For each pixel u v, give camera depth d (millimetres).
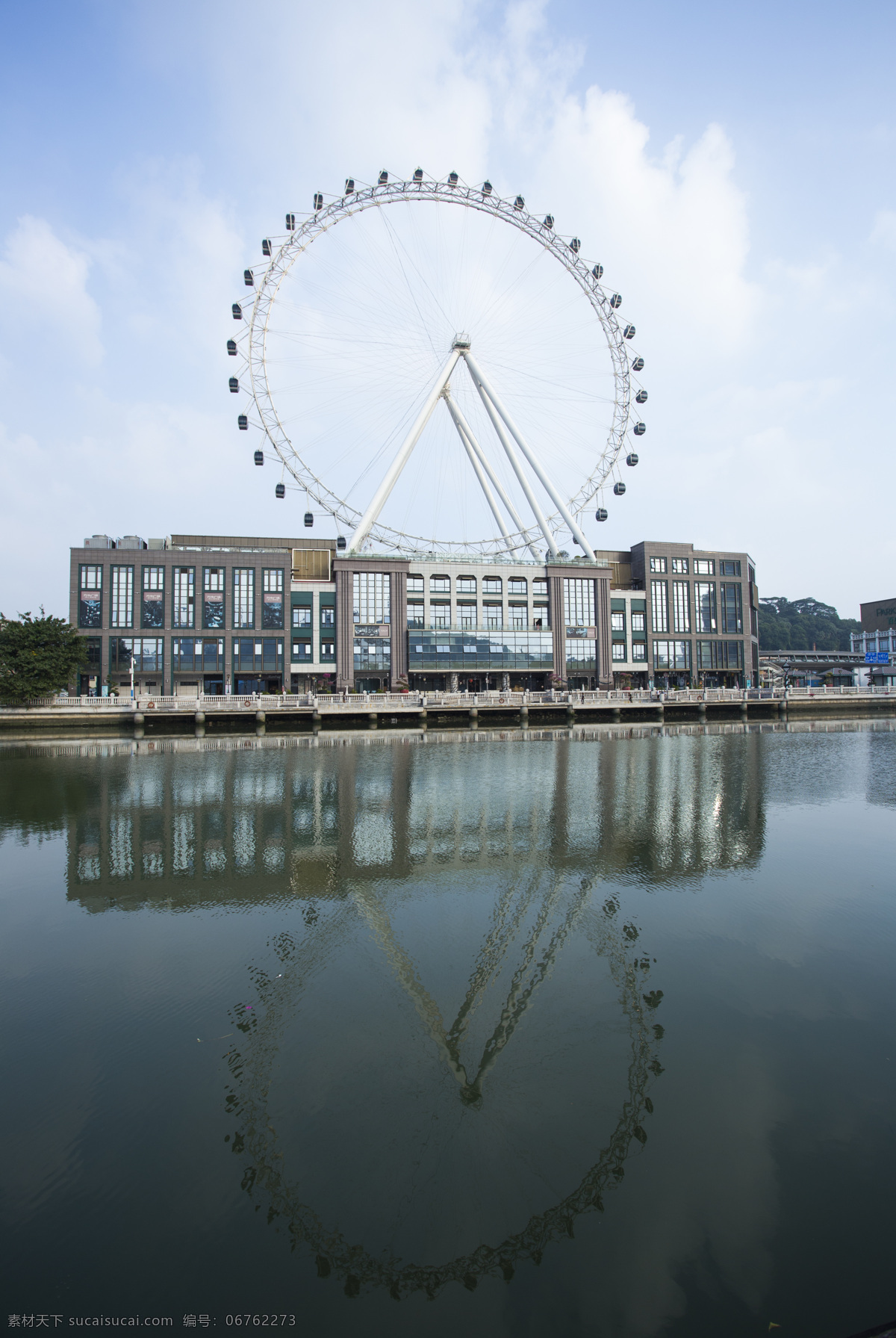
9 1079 10984
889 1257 7602
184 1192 8680
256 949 15852
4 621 73500
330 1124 9867
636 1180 8734
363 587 98125
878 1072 10922
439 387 98312
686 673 114625
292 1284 7422
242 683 96062
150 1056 11594
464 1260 7723
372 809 30422
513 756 48438
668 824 27250
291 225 84750
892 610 175750
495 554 106438
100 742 59594
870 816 28562
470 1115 10008
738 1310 6984
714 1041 11797
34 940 16469
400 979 14273
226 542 102500
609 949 15578
